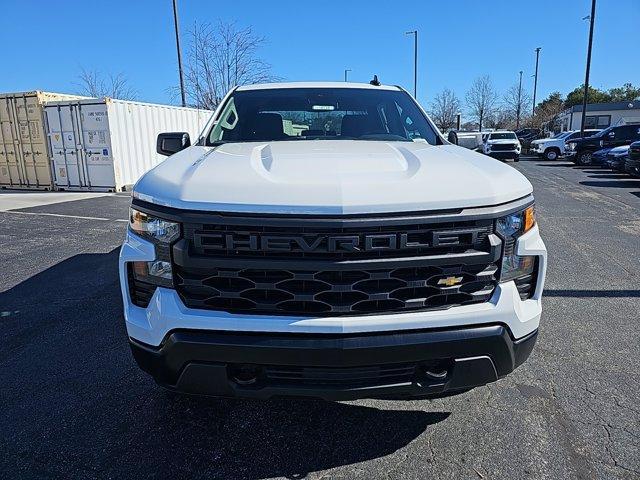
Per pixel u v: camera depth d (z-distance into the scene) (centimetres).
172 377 206
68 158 1381
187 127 1675
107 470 223
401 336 194
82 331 379
